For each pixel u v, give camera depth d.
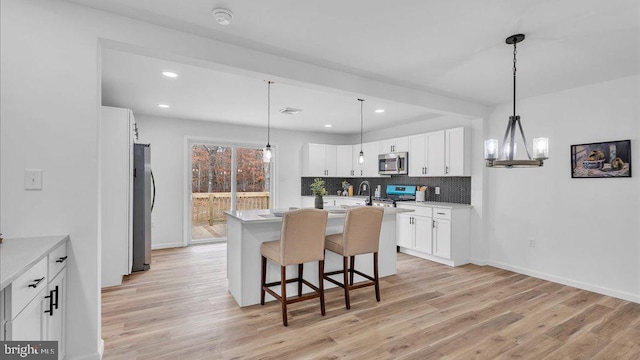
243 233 2.94
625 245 3.12
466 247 4.45
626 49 2.49
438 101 3.79
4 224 1.74
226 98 4.02
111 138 3.45
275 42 2.42
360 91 3.14
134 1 1.87
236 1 1.87
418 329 2.48
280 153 6.36
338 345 2.24
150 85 3.47
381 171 5.85
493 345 2.25
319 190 3.54
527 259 3.91
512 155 2.38
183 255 4.82
